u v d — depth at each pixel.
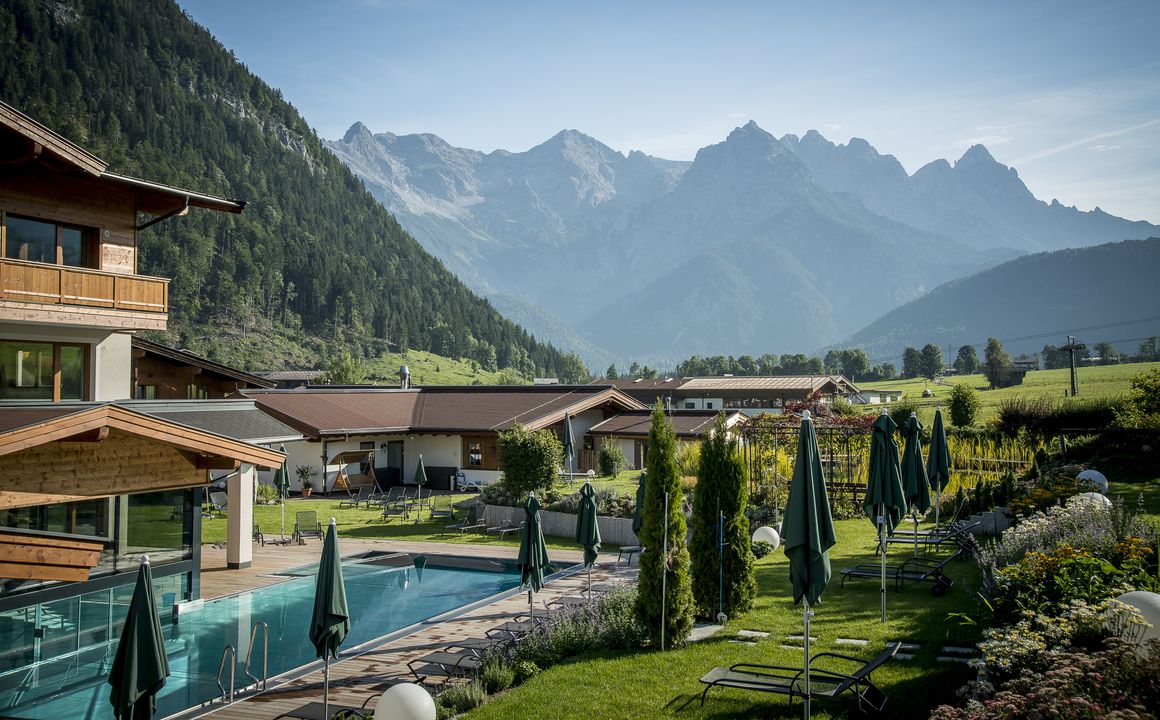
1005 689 9.19
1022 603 11.81
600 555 24.80
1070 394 73.56
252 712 12.27
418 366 144.38
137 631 9.62
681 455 33.53
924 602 15.52
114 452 17.25
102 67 185.75
